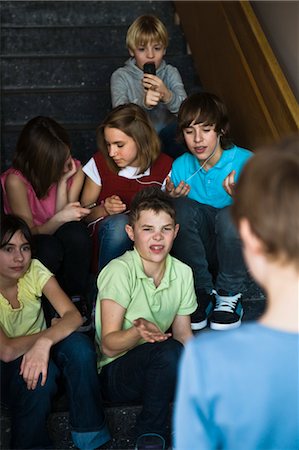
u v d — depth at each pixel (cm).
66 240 238
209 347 96
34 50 344
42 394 194
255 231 93
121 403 208
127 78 301
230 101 301
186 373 97
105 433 199
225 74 304
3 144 319
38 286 213
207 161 251
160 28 296
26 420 196
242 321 245
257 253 95
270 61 262
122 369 201
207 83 328
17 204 249
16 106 328
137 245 213
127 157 249
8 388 199
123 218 239
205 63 329
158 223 209
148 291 211
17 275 209
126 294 207
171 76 304
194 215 244
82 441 196
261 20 291
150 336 178
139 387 201
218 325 235
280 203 91
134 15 359
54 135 248
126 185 256
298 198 91
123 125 246
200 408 96
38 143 246
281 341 94
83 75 340
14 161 253
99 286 210
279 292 95
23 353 199
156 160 259
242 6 287
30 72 336
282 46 270
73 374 196
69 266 240
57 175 250
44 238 234
